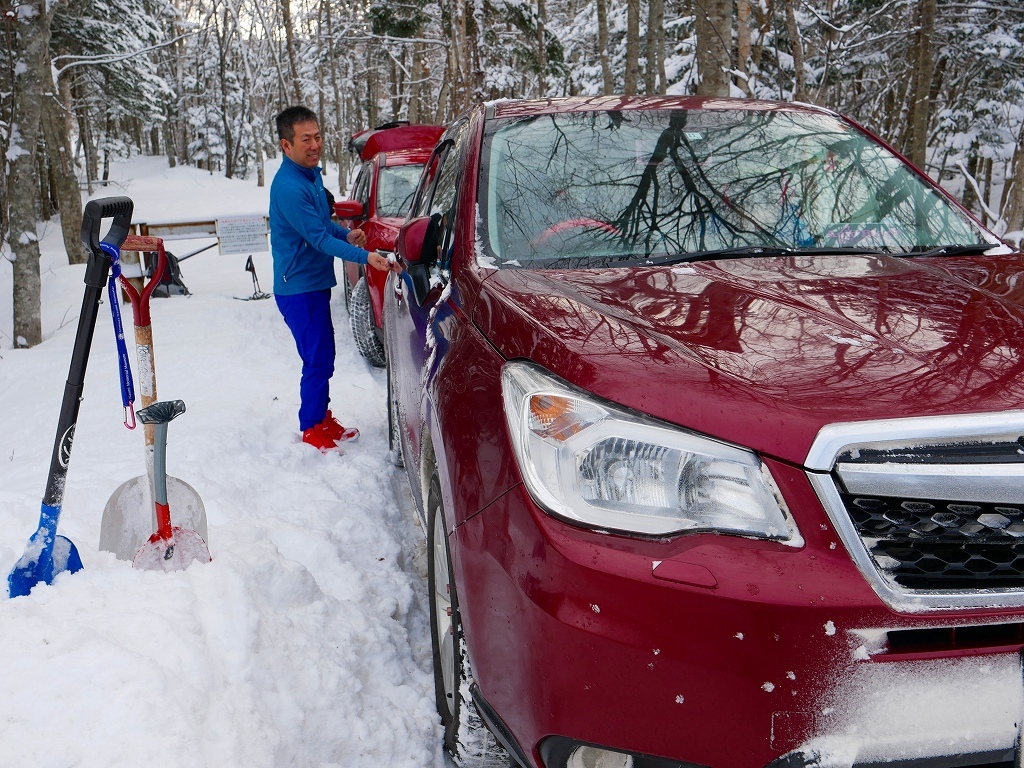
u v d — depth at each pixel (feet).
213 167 193.57
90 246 7.15
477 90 42.73
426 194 12.74
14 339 31.14
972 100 69.87
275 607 8.41
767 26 34.73
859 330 5.96
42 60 31.45
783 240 8.53
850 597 4.64
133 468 12.90
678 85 65.46
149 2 115.24
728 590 4.73
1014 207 50.01
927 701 4.67
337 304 31.96
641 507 5.10
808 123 10.27
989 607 4.67
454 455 6.39
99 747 5.74
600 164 9.18
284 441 15.42
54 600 7.09
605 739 4.99
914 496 4.79
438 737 7.75
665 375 5.42
